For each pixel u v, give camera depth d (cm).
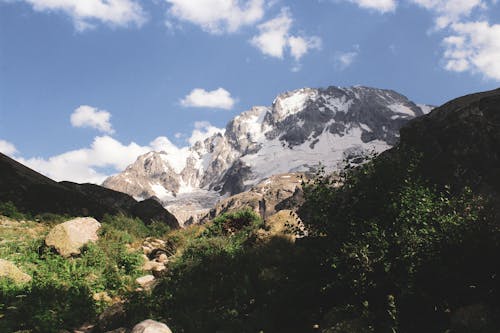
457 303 654
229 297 941
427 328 640
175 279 1118
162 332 685
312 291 773
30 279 1109
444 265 675
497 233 675
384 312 655
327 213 795
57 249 1366
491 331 574
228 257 1158
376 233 689
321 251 788
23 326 837
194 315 870
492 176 1147
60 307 973
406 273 668
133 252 1494
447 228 698
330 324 679
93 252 1393
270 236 1210
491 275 652
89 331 912
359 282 682
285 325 759
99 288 1178
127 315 920
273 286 892
